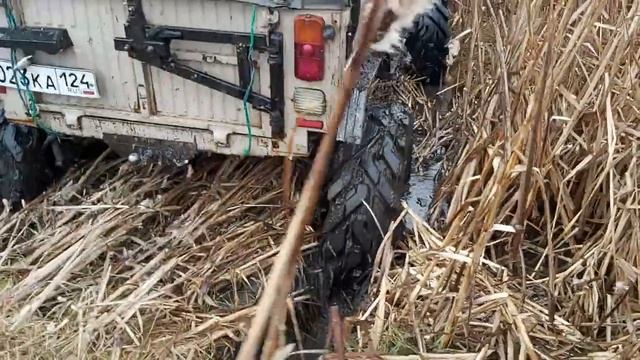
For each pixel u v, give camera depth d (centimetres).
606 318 273
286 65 264
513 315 266
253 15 258
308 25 254
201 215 330
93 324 278
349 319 258
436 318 276
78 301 294
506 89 291
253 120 281
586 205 312
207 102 284
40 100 300
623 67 332
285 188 161
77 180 359
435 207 334
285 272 117
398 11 116
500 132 315
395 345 266
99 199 344
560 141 304
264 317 116
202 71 275
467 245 302
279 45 260
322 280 290
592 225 326
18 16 281
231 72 273
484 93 364
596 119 323
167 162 302
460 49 456
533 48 337
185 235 320
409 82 458
